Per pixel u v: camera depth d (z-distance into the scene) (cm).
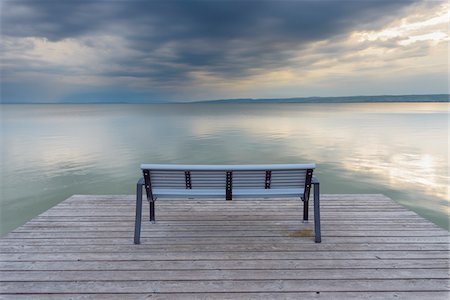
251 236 279
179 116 4972
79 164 1093
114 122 3459
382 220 315
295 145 1493
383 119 3362
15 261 235
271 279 209
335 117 3931
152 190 269
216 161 1145
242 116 4703
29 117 4888
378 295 192
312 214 333
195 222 313
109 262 233
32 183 844
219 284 204
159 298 190
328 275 214
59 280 210
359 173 928
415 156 1180
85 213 339
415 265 227
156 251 250
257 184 266
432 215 595
